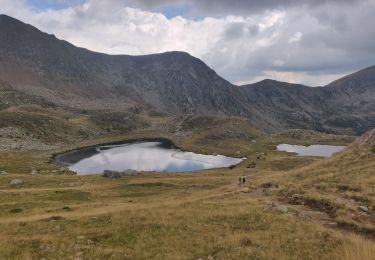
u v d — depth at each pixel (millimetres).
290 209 38250
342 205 36594
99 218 36000
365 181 47406
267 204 42031
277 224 30844
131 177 130375
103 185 107000
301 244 25000
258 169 159000
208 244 25688
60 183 112812
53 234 30219
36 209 55938
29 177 121375
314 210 38281
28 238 27984
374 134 73812
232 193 56312
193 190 90938
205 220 33438
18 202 69688
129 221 33844
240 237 26734
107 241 27750
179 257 22828
